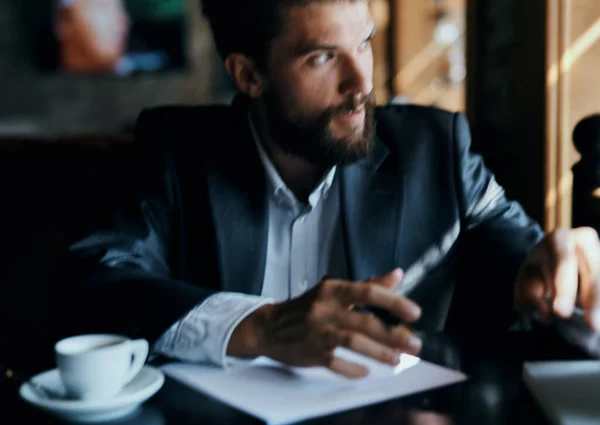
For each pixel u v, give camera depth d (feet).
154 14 20.24
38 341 3.61
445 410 2.54
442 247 4.35
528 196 5.51
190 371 2.97
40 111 19.30
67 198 6.30
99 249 3.85
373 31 3.80
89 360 2.44
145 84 20.80
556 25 5.14
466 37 6.51
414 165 4.37
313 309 2.75
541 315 3.20
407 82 13.25
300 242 4.32
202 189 4.24
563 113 5.18
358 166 4.25
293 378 2.85
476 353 3.24
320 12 3.65
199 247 4.22
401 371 2.92
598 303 3.23
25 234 6.31
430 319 4.33
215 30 4.19
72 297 3.60
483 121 6.35
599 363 2.90
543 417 2.47
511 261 4.18
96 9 19.36
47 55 19.03
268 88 3.96
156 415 2.52
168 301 3.18
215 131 4.38
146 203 4.22
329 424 2.43
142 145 4.50
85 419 2.48
